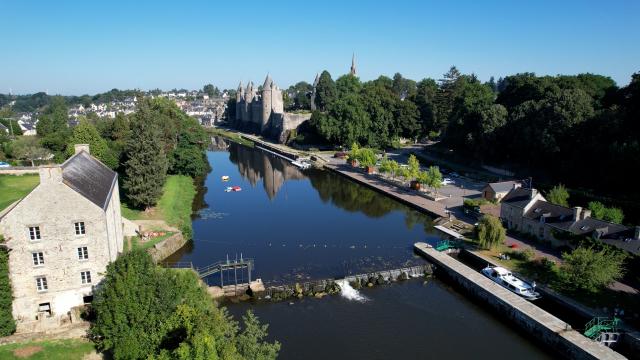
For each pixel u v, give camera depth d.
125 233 64.50
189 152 109.25
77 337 38.75
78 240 43.22
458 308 50.09
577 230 59.19
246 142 199.12
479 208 78.69
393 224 79.25
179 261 61.41
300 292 51.81
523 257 58.34
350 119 153.75
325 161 142.00
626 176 79.31
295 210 89.25
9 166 103.12
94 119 177.12
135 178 74.81
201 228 77.00
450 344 43.16
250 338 32.19
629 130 85.88
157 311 34.62
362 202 95.25
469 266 59.78
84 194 43.03
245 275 57.22
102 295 36.56
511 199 71.50
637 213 70.75
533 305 46.81
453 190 99.06
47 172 41.09
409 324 46.50
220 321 32.34
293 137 178.88
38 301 42.94
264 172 130.12
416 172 99.62
